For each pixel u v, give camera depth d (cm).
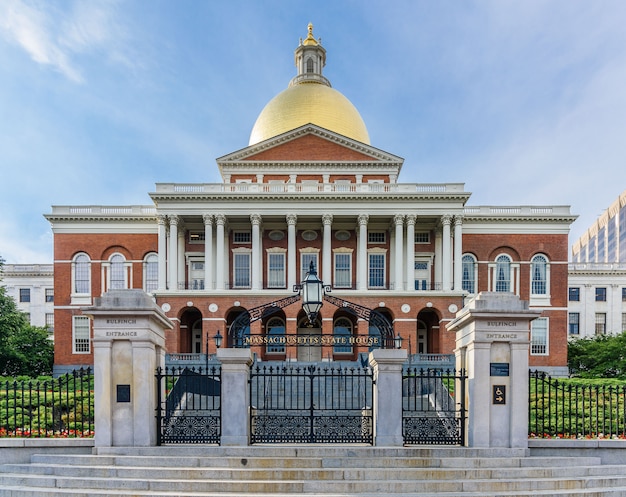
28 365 5128
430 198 5012
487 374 1288
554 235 5338
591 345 5634
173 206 5038
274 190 5197
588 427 1691
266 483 1145
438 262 5303
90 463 1228
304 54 6750
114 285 5319
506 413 1288
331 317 4878
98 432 1262
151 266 5366
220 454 1260
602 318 7112
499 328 1295
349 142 5600
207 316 4891
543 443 1302
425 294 4906
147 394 1277
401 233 5041
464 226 5369
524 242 5341
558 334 5216
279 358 5072
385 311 5238
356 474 1187
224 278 5150
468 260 5366
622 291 7138
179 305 4897
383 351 1312
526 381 1290
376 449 1262
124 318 1285
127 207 5434
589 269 7188
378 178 5588
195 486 1145
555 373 5159
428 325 5456
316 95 6147
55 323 5234
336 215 5084
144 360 1280
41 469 1210
